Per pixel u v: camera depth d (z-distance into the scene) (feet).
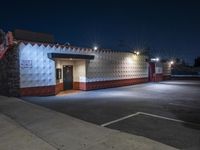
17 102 34.04
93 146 17.22
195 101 38.99
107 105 34.65
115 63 65.62
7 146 17.43
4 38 40.75
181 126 22.84
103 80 61.11
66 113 28.76
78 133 20.17
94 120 25.27
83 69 55.93
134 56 74.74
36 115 26.40
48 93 46.16
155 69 90.17
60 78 55.01
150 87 65.77
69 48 50.90
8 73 40.06
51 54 45.44
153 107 33.12
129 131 21.16
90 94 48.93
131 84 73.15
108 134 19.80
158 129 21.75
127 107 33.06
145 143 17.65
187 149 16.62
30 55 42.73
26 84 42.22
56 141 18.33
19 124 23.00
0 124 22.81
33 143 18.01
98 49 59.11
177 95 47.14
